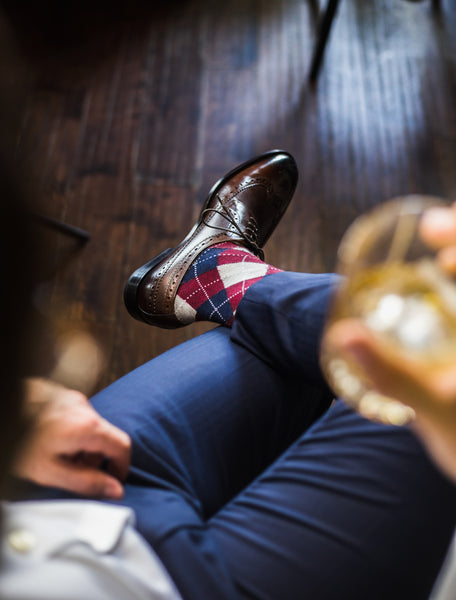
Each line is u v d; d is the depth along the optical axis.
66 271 1.39
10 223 0.21
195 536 0.58
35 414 0.28
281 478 0.63
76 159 1.55
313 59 1.69
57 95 1.65
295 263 1.46
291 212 1.52
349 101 1.70
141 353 1.33
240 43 1.78
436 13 1.88
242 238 1.25
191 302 1.12
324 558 0.57
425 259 0.33
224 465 0.74
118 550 0.47
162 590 0.48
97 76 1.69
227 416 0.76
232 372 0.80
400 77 1.75
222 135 1.62
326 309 0.77
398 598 0.56
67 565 0.42
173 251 1.21
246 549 0.58
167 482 0.67
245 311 0.84
